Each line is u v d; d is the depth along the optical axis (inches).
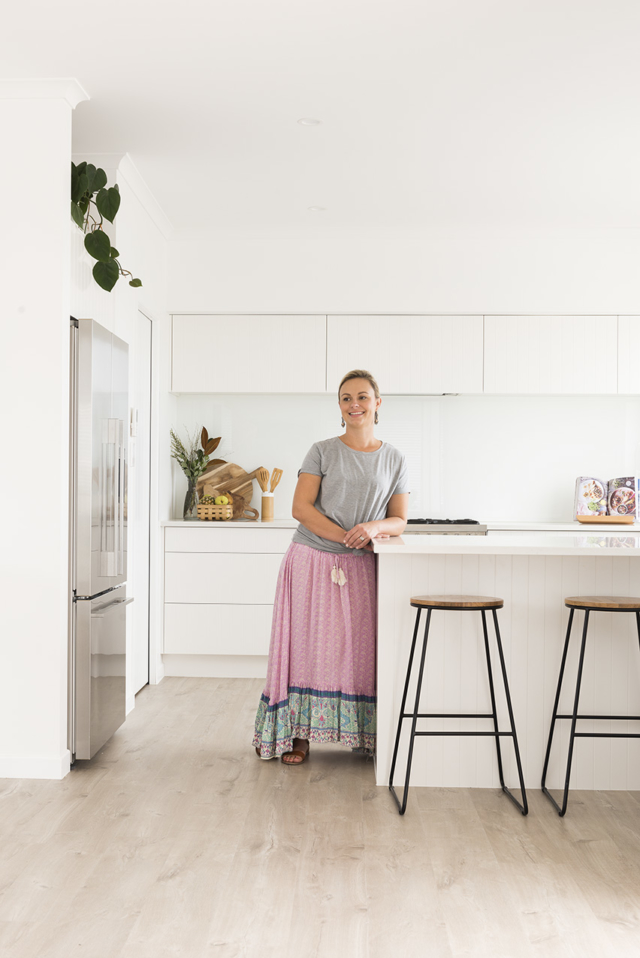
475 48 114.6
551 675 118.3
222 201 178.1
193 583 191.8
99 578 127.9
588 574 118.1
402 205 180.1
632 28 109.2
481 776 118.3
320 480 129.0
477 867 91.8
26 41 112.7
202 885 87.1
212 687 183.8
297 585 127.3
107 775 122.1
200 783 118.9
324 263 197.8
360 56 116.9
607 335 197.2
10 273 121.3
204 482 207.9
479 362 197.6
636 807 110.7
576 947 76.1
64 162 122.0
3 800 111.4
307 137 144.9
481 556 118.0
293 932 78.0
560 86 125.6
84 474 123.2
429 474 213.0
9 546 120.6
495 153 151.6
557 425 213.3
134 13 106.0
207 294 198.2
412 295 197.3
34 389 120.6
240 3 103.7
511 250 197.2
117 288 153.9
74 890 86.0
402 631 118.1
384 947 75.7
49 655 120.4
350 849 96.2
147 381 186.4
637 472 211.6
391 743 118.3
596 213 184.7
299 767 126.8
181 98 130.0
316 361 198.1
